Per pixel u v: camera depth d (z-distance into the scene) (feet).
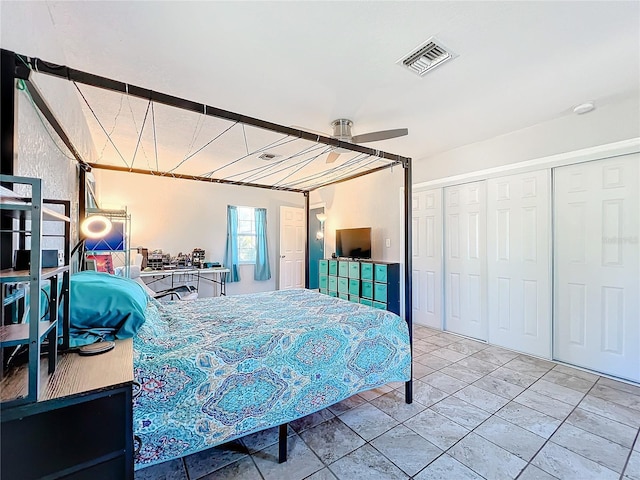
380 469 5.34
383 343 7.11
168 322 6.76
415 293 14.84
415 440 6.12
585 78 7.42
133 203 16.63
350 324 6.80
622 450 5.78
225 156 13.92
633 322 8.55
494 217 11.64
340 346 6.44
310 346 6.05
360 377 6.65
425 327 14.21
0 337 2.75
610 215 8.96
